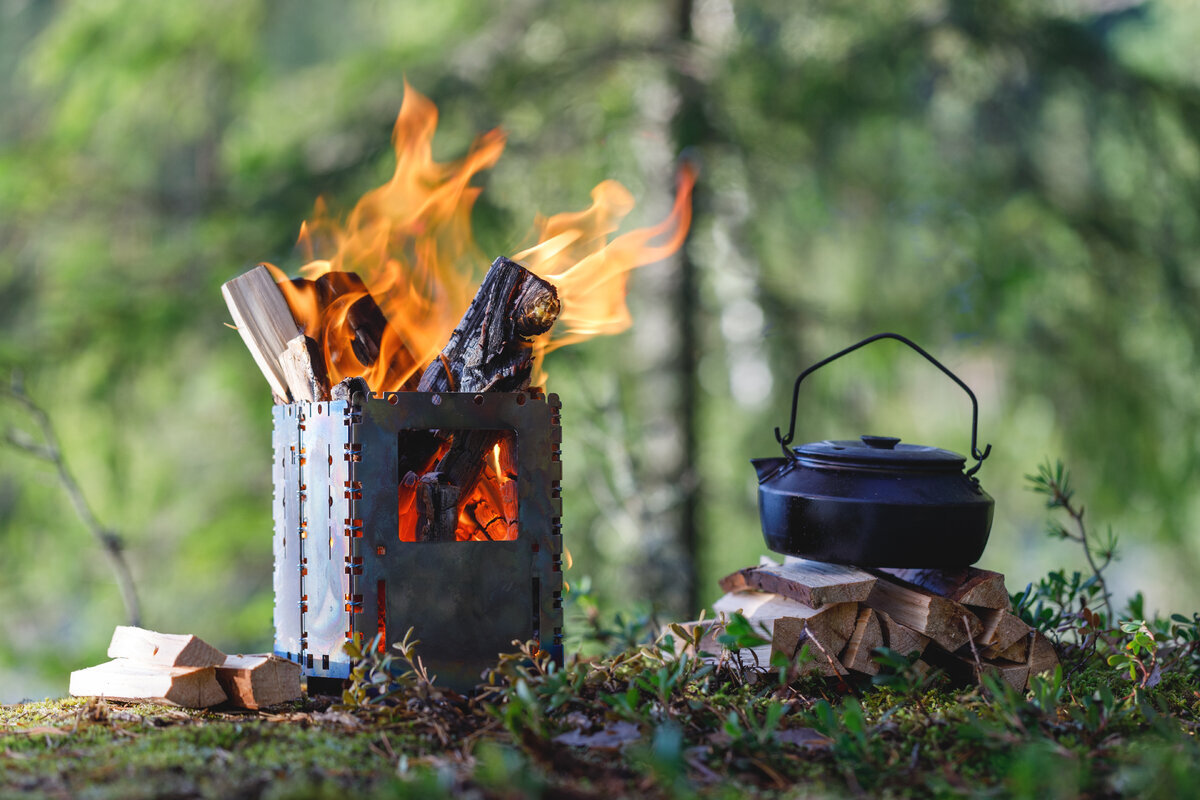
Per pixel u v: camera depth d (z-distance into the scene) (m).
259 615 6.42
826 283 6.22
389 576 2.14
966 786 1.72
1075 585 2.78
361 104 5.94
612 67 5.89
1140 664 2.32
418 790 1.55
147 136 6.41
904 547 2.28
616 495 5.12
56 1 7.90
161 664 2.16
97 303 5.34
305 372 2.29
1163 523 5.93
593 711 2.04
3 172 5.50
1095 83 5.67
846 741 1.79
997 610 2.38
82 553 6.00
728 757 1.82
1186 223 5.68
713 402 6.42
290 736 1.91
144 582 6.30
